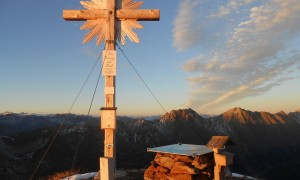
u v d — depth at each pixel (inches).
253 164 6904.5
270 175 6043.3
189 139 6668.3
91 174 682.2
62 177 697.6
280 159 7450.8
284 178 5757.9
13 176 2972.4
